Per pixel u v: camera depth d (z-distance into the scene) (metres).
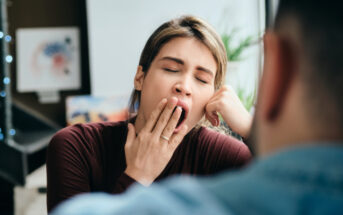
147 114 0.82
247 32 2.81
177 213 0.22
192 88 0.79
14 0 2.98
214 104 0.86
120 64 2.98
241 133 0.86
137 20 2.96
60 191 0.80
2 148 2.06
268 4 2.04
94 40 2.96
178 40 0.78
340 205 0.20
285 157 0.23
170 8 2.93
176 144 0.75
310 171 0.22
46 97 3.04
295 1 0.25
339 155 0.22
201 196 0.24
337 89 0.22
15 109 2.94
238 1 2.82
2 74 2.11
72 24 3.01
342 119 0.22
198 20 0.81
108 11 2.95
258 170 0.24
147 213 0.23
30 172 2.64
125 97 2.84
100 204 0.26
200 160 0.86
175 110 0.72
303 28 0.24
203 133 0.89
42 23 3.01
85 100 2.81
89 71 3.00
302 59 0.23
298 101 0.24
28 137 2.67
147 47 0.85
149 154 0.71
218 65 0.82
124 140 0.86
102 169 0.84
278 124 0.26
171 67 0.78
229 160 0.85
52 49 3.01
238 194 0.23
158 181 0.82
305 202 0.21
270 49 0.26
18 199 2.11
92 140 0.85
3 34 2.15
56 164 0.82
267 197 0.22
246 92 2.50
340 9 0.22
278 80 0.25
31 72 3.02
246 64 2.58
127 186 0.68
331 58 0.22
